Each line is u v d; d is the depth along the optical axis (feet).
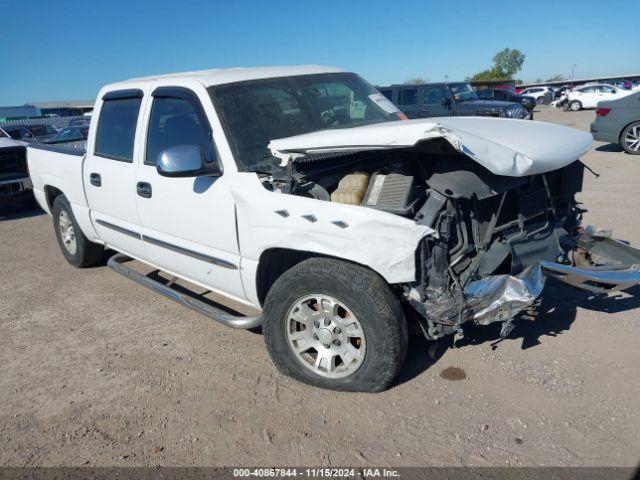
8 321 16.21
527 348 12.45
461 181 10.40
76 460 9.86
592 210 23.67
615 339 12.62
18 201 32.12
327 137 10.85
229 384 11.93
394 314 10.17
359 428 10.14
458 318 9.92
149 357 13.41
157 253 15.03
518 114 53.11
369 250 9.91
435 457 9.27
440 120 12.62
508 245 11.16
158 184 13.87
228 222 12.15
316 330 11.17
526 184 11.83
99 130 16.83
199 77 13.47
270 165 12.07
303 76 14.76
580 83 245.24
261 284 12.21
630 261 12.48
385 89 57.67
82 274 20.06
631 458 8.95
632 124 38.81
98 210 17.17
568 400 10.51
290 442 9.91
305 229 10.59
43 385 12.45
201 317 15.61
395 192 10.64
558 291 15.26
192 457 9.73
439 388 11.16
